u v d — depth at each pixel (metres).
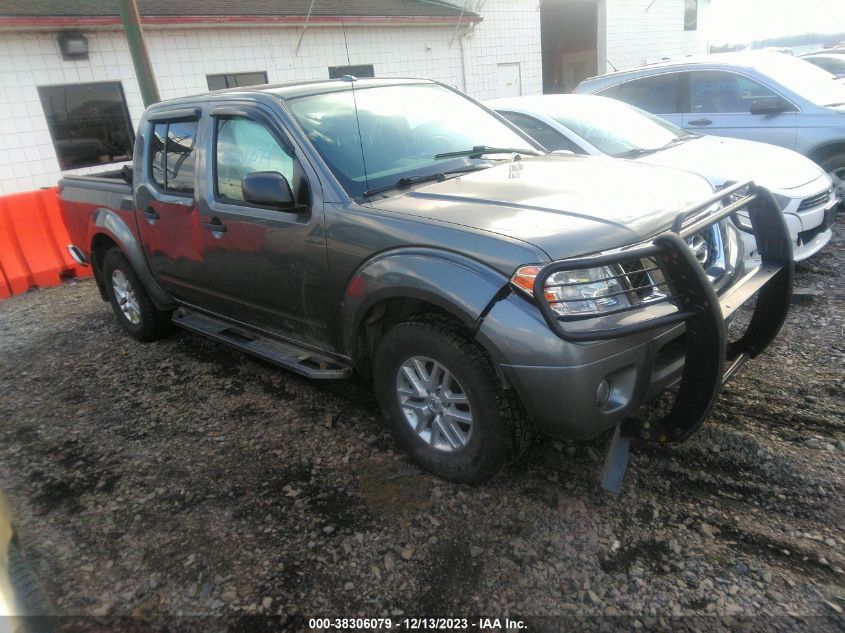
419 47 15.33
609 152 5.57
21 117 10.27
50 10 10.45
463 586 2.55
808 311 4.70
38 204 7.70
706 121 7.45
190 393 4.41
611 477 2.89
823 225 5.29
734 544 2.62
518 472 3.19
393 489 3.15
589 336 2.46
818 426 3.30
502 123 4.45
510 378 2.64
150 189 4.54
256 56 12.71
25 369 5.18
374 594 2.55
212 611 2.54
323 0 14.52
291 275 3.54
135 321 5.38
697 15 23.08
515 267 2.59
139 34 6.95
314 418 3.90
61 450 3.84
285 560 2.76
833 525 2.66
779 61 7.47
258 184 3.26
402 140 3.79
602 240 2.64
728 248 3.26
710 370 2.61
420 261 2.86
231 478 3.37
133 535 3.01
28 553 2.95
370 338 3.36
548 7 19.91
